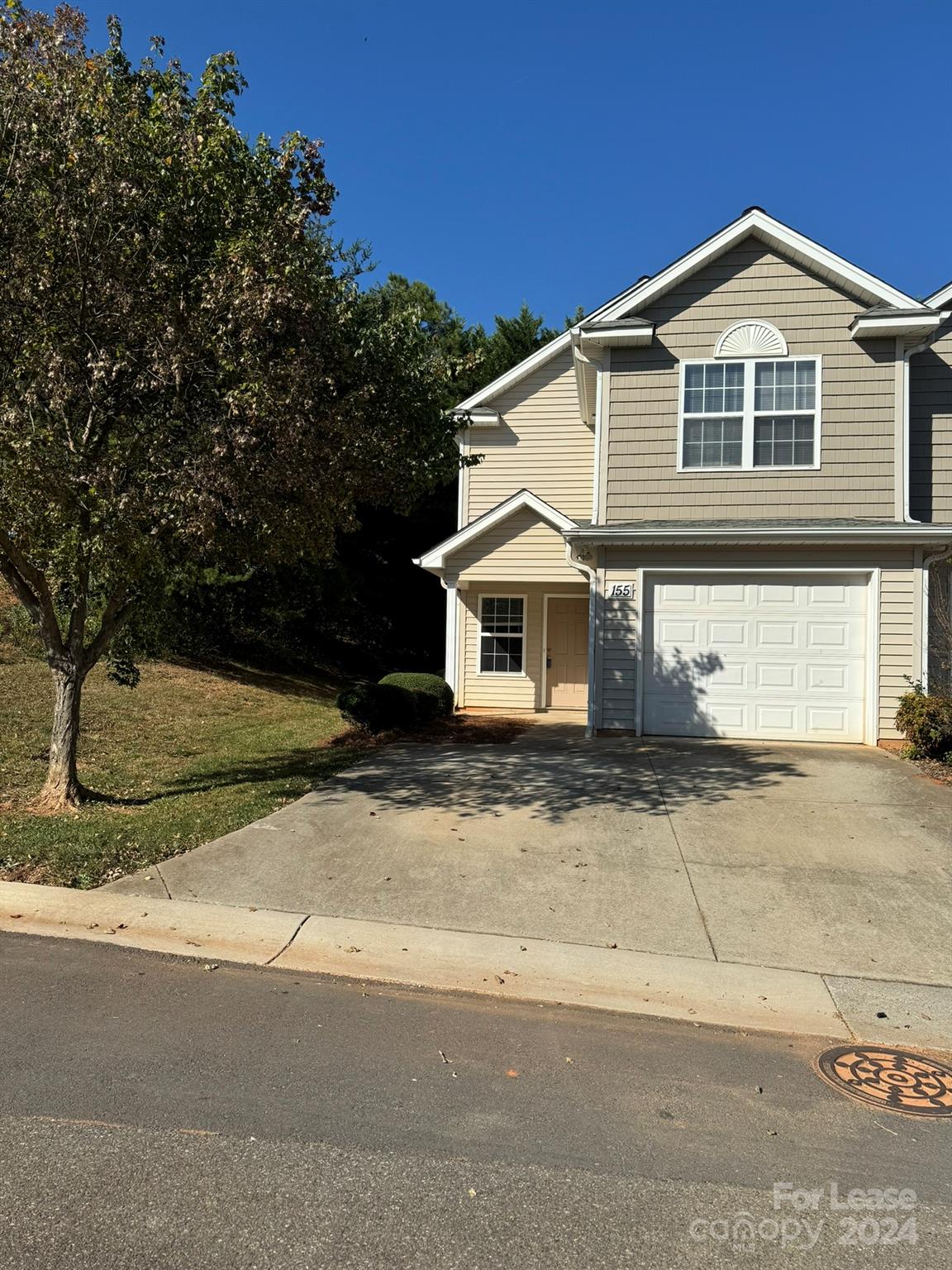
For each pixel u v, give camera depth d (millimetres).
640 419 12531
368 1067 3840
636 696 11992
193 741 11523
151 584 8219
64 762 8023
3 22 6906
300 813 7891
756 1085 3795
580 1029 4297
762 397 12266
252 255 6949
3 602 15266
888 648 11367
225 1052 3932
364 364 8797
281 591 19141
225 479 6734
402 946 5188
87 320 7094
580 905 5836
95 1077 3664
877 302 11953
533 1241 2711
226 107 7645
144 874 6254
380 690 12367
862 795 8602
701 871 6480
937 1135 3424
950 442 12578
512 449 18109
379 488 9250
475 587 17125
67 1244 2635
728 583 11836
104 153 6871
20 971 4809
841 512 12008
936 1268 2643
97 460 7094
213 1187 2924
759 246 12297
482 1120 3422
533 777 9359
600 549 12070
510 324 28250
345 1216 2799
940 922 5613
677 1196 2973
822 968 4977
